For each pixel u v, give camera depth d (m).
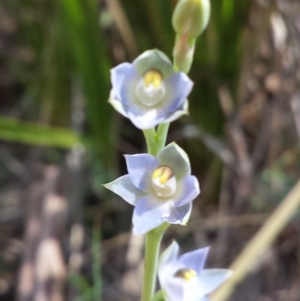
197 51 0.16
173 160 0.08
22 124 0.16
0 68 0.21
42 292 0.15
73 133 0.17
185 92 0.08
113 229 0.18
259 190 0.17
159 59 0.08
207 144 0.17
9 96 0.21
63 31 0.17
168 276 0.09
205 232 0.18
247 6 0.16
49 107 0.19
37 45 0.19
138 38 0.17
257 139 0.18
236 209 0.17
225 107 0.17
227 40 0.16
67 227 0.17
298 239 0.17
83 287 0.15
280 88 0.17
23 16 0.19
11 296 0.16
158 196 0.08
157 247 0.09
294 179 0.18
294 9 0.17
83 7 0.15
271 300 0.17
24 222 0.18
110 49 0.18
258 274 0.17
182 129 0.18
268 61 0.18
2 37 0.20
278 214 0.14
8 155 0.20
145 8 0.17
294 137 0.18
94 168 0.18
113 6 0.16
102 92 0.17
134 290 0.17
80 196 0.18
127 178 0.08
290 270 0.17
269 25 0.16
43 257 0.16
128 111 0.08
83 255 0.17
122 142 0.19
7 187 0.19
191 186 0.08
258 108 0.18
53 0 0.18
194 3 0.08
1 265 0.17
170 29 0.16
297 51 0.17
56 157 0.19
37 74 0.19
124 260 0.17
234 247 0.17
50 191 0.17
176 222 0.07
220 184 0.18
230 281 0.14
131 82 0.08
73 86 0.18
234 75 0.17
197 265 0.09
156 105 0.08
